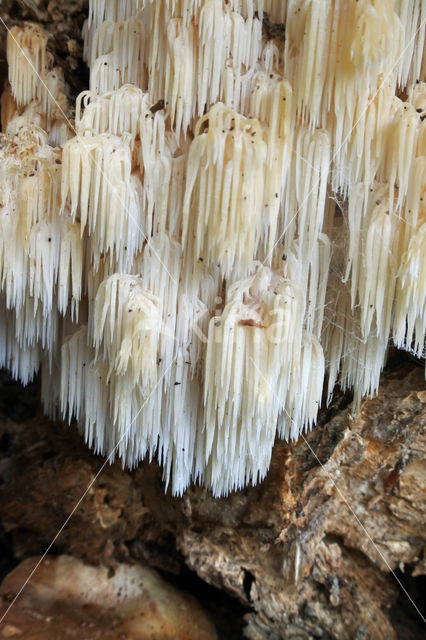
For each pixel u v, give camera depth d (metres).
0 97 0.18
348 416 0.18
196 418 0.17
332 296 0.17
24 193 0.15
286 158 0.15
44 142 0.16
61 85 0.17
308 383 0.16
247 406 0.16
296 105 0.15
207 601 0.21
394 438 0.17
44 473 0.21
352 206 0.15
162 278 0.16
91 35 0.17
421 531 0.18
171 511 0.20
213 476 0.17
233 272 0.16
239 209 0.15
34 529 0.21
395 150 0.15
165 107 0.15
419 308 0.15
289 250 0.16
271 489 0.18
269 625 0.19
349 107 0.15
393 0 0.14
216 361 0.15
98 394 0.17
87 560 0.21
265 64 0.15
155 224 0.15
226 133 0.14
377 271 0.15
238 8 0.15
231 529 0.19
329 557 0.19
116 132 0.15
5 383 0.21
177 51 0.15
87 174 0.15
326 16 0.14
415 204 0.15
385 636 0.18
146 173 0.15
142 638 0.19
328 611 0.19
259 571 0.19
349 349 0.17
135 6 0.16
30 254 0.15
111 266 0.16
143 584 0.21
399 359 0.18
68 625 0.19
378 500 0.18
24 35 0.17
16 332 0.17
